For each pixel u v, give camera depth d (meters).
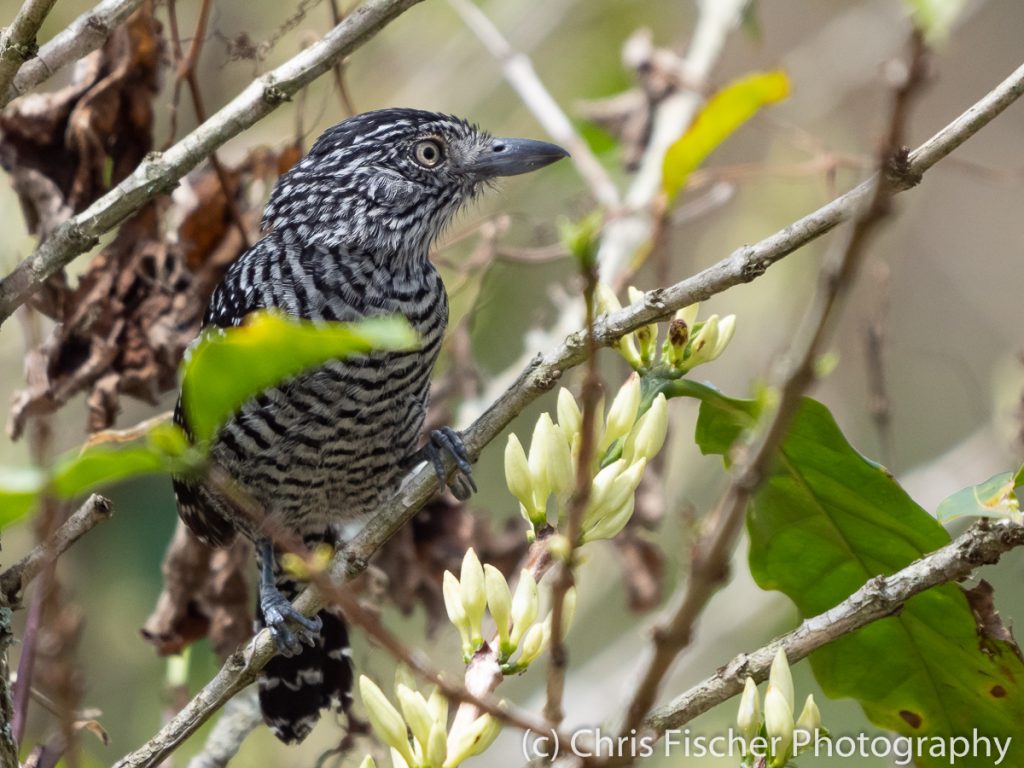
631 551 10.23
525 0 14.98
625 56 12.71
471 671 5.41
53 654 5.45
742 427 6.68
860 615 5.70
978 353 15.73
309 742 11.36
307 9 9.09
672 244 14.47
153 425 8.77
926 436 15.30
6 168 8.88
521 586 5.47
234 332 4.41
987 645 6.70
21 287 6.65
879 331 10.30
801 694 13.16
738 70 16.00
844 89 15.04
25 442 12.23
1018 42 16.56
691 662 12.36
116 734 11.96
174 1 8.72
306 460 8.54
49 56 6.59
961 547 5.64
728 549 4.10
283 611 8.23
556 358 6.13
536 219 12.97
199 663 12.24
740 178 13.12
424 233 8.97
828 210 5.75
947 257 15.96
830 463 6.58
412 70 14.77
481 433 6.18
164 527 12.28
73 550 12.09
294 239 8.72
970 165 12.70
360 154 8.84
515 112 15.21
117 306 8.99
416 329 8.72
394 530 6.47
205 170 9.57
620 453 5.93
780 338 13.73
